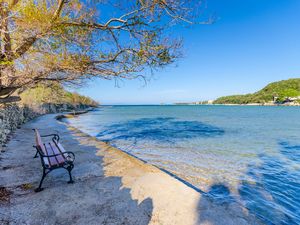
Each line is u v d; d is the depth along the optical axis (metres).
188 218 3.11
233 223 3.01
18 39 3.38
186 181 5.94
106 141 12.91
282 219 4.02
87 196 3.75
